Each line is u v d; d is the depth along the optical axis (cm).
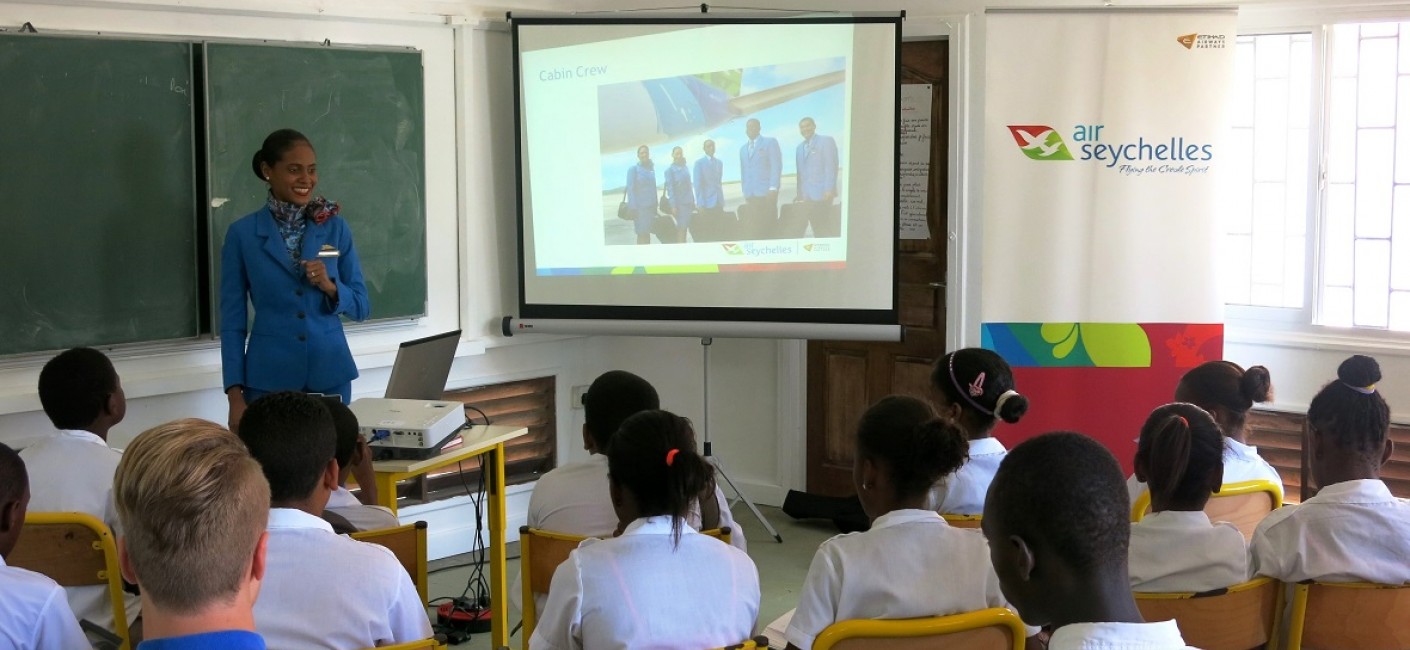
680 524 201
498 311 503
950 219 491
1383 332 454
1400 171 452
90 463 264
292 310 381
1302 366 471
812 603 202
